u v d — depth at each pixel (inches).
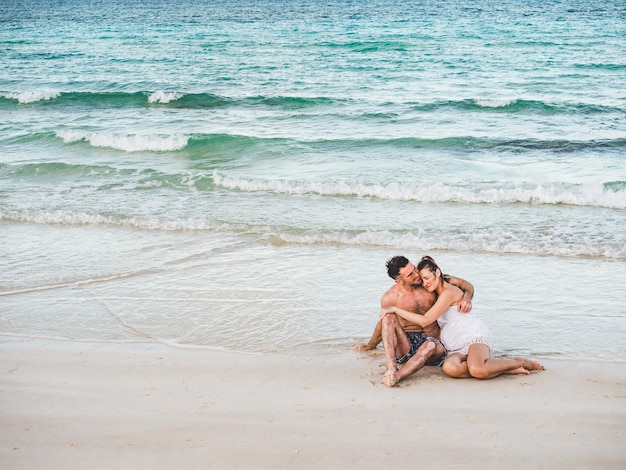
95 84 995.3
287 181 472.1
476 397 190.5
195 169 529.0
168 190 468.8
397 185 459.5
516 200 431.2
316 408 182.9
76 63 1234.0
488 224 384.2
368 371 210.2
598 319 255.8
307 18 2198.6
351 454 158.2
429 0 3031.5
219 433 168.4
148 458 156.7
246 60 1234.0
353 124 713.6
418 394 192.9
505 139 624.7
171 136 605.0
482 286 292.4
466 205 426.9
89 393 192.5
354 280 300.0
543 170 518.3
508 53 1269.7
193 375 206.2
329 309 267.3
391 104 811.4
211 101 857.5
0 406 184.2
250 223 389.4
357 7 2699.3
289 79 1020.5
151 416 177.8
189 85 978.7
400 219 395.9
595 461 155.1
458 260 327.3
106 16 2485.2
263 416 177.8
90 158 576.1
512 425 172.9
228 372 208.7
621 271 309.6
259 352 227.3
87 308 270.5
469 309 216.2
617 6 2495.1
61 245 357.1
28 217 408.8
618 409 181.6
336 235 364.5
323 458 156.4
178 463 154.4
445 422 174.6
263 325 252.2
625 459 155.9
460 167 526.3
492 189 449.1
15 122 744.3
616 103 820.6
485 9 2425.0
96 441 164.7
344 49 1364.4
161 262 327.6
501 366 204.5
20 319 259.8
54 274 312.0
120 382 200.5
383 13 2335.1
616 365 214.2
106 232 380.2
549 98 855.1
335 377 205.3
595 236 358.9
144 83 991.0
